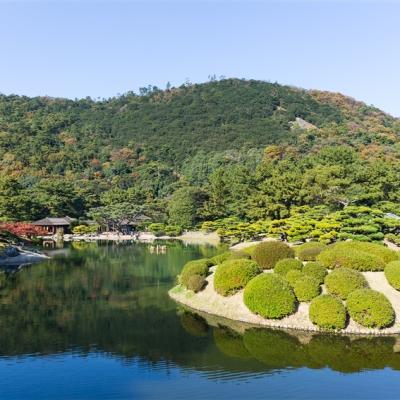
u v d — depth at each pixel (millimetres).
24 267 43375
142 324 23875
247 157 122688
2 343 20938
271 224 54875
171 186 110250
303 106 175500
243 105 180125
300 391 16109
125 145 151875
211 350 20125
